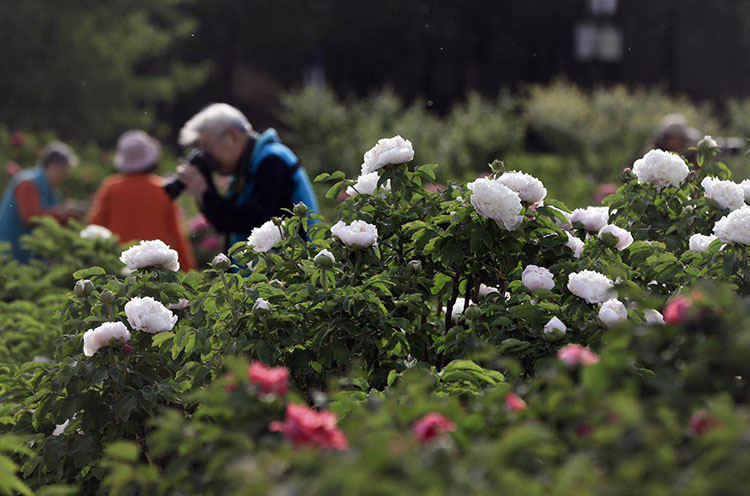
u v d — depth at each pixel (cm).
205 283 566
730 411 293
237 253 581
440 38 6147
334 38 6125
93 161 2506
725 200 589
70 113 4138
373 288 532
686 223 601
